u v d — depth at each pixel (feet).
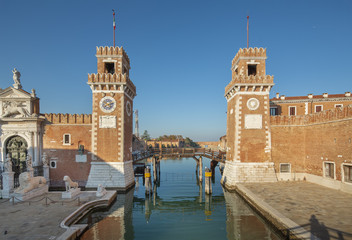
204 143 332.60
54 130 100.48
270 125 95.81
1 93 95.55
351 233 43.16
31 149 96.73
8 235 44.47
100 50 99.60
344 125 74.33
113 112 95.61
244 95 94.58
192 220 65.72
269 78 93.86
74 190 75.10
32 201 67.41
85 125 100.32
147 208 78.69
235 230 55.67
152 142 363.97
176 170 180.04
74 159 99.50
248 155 93.50
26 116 97.14
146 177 94.48
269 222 56.54
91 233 54.03
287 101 130.72
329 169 82.99
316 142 88.69
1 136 96.48
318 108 128.88
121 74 96.02
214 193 97.96
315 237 41.55
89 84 95.14
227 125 110.93
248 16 104.27
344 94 132.26
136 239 52.31
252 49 97.91
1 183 77.56
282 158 95.09
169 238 53.01
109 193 79.97
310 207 59.00
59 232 46.16
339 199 66.08
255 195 71.77
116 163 94.02
